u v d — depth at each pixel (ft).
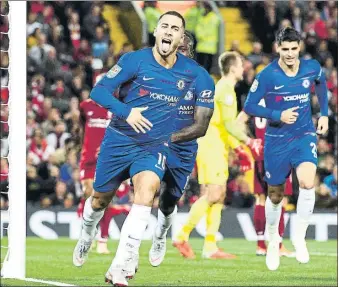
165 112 49.96
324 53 156.87
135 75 49.60
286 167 66.69
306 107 66.44
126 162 50.44
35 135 126.62
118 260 46.44
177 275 67.82
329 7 160.66
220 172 81.61
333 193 123.13
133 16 157.28
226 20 168.35
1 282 57.67
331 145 136.26
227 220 110.93
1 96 133.18
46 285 56.34
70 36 151.53
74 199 120.98
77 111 130.21
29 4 150.61
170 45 48.39
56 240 106.01
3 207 116.47
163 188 58.65
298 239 66.74
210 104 51.98
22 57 61.41
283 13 161.89
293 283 62.49
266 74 66.28
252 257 85.05
